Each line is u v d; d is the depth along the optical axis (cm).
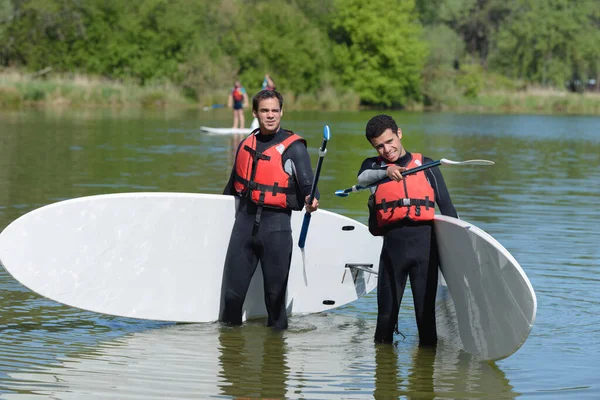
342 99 11056
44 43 10162
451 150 4144
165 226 1166
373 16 11350
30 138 4234
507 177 2970
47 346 1034
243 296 1161
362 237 1250
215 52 10569
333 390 895
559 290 1316
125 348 1038
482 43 17025
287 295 1243
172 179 2609
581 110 11806
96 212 1131
